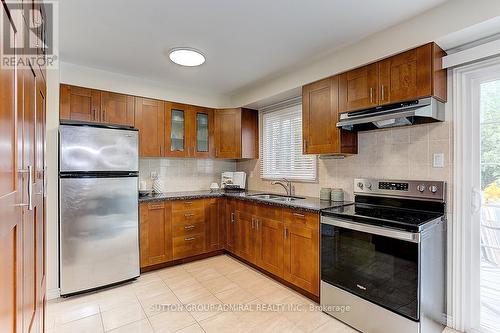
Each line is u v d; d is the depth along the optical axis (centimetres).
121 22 210
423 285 176
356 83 242
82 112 298
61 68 289
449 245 209
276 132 391
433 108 198
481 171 200
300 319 220
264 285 280
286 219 274
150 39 238
